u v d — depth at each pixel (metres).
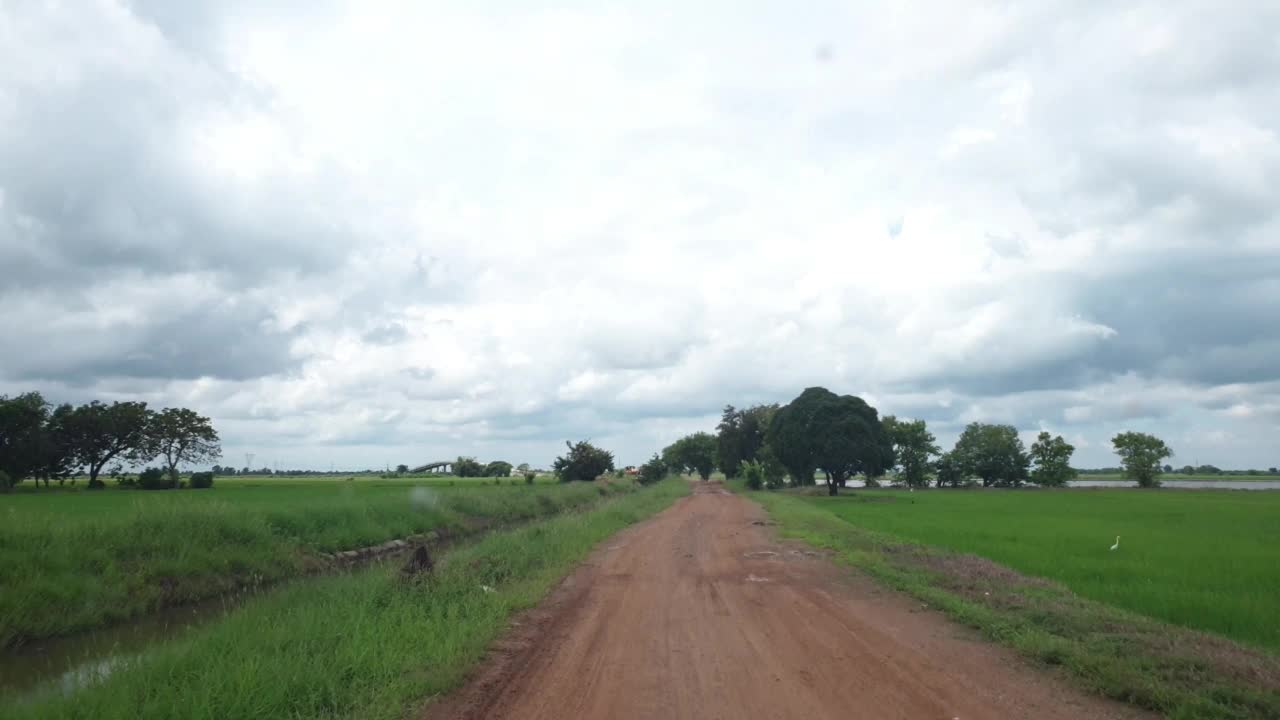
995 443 88.06
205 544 18.11
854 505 43.22
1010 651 9.02
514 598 12.14
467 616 10.60
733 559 18.11
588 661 8.69
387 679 7.66
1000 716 6.66
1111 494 62.41
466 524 32.09
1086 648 8.54
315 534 22.61
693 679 7.86
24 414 59.78
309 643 8.56
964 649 9.12
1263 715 6.50
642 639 9.78
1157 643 8.62
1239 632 10.27
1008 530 24.89
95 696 6.91
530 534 21.89
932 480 100.38
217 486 63.03
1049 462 88.00
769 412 88.56
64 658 11.45
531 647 9.45
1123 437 82.69
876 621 10.86
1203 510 37.19
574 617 11.35
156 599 15.27
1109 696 7.19
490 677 8.09
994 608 11.07
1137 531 24.56
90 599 13.89
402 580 12.20
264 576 18.48
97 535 16.31
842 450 57.03
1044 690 7.42
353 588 11.86
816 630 10.27
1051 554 18.03
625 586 14.24
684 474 156.75
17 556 13.95
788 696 7.25
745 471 74.56
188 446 74.06
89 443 65.31
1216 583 13.77
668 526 28.12
